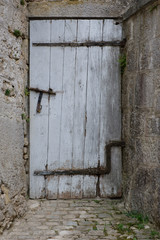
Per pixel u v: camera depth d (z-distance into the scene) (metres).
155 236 2.61
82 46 3.54
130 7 3.23
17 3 3.12
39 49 3.52
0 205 2.59
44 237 2.59
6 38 2.83
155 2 2.74
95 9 3.52
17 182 3.01
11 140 2.88
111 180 3.59
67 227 2.81
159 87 2.69
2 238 2.55
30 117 3.53
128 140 3.38
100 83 3.56
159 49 2.69
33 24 3.52
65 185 3.57
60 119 3.56
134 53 3.21
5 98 2.77
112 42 3.53
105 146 3.57
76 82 3.55
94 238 2.58
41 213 3.17
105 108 3.57
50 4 3.49
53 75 3.54
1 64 2.71
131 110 3.28
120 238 2.58
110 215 3.13
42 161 3.55
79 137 3.57
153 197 2.79
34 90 3.52
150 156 2.85
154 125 2.77
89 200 3.58
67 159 3.57
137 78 3.12
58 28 3.53
